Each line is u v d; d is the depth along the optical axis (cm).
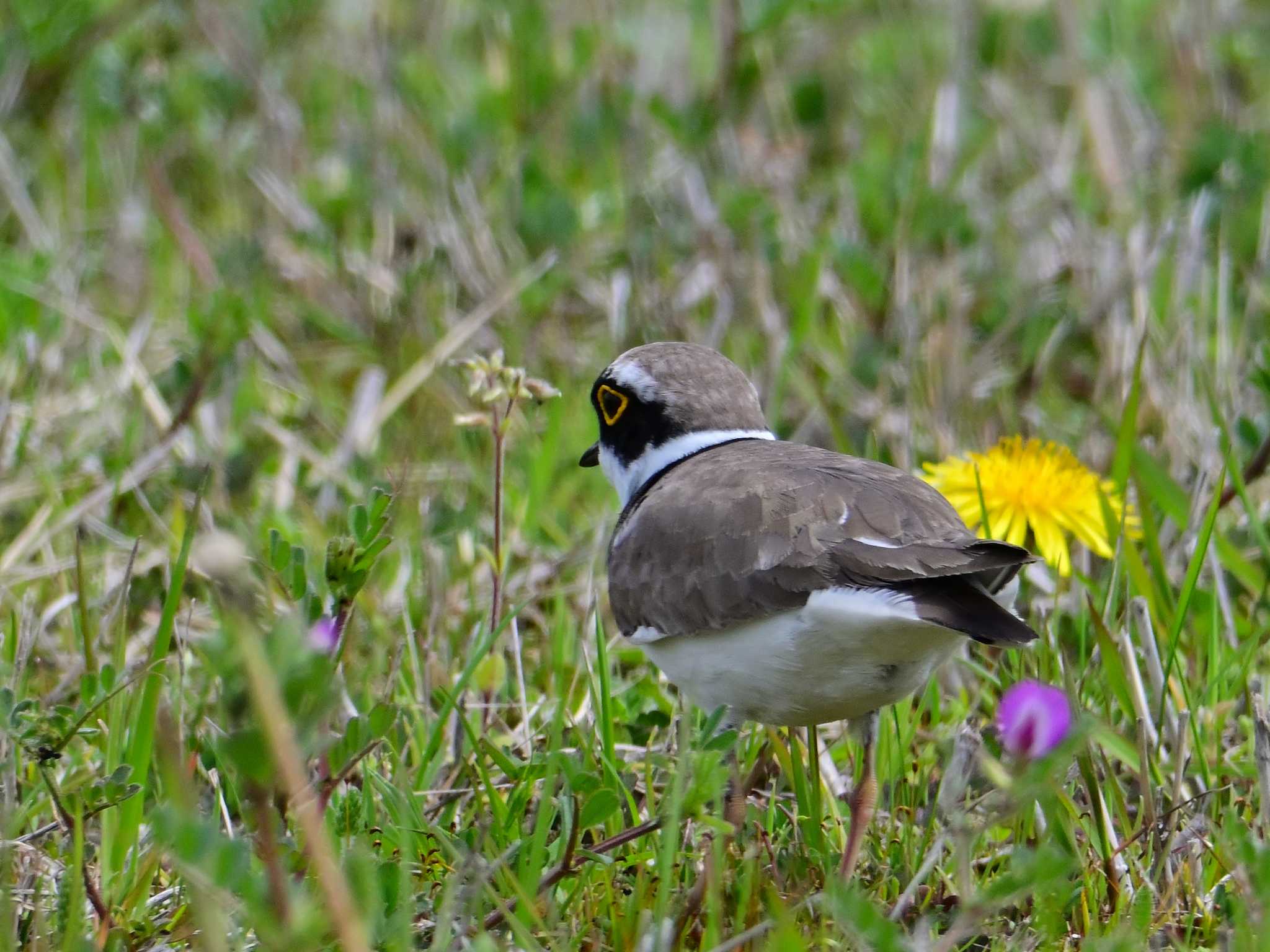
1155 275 1373
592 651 1007
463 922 686
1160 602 986
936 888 771
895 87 1783
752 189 1516
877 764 877
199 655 958
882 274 1398
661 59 1830
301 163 1653
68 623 1025
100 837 771
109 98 1652
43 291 1392
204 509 1112
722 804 817
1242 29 1848
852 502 777
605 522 1120
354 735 726
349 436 1248
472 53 1856
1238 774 847
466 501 1182
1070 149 1619
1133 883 759
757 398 934
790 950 633
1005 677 920
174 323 1419
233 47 1750
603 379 936
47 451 1220
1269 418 1163
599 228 1539
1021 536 1009
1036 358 1363
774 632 768
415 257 1462
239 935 674
